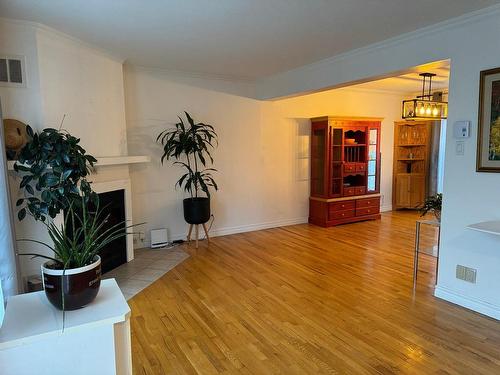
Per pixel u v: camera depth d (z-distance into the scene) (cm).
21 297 164
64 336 138
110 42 340
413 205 710
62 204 257
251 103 544
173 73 473
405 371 210
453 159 291
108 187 373
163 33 315
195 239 511
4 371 131
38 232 289
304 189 617
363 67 370
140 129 458
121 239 408
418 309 290
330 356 227
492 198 268
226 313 288
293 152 596
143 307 300
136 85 450
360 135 619
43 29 290
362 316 279
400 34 318
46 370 137
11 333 133
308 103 602
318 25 294
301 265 402
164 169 482
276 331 258
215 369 215
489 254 273
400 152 723
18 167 251
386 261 414
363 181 623
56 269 148
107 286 176
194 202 461
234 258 429
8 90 279
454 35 284
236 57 401
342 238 518
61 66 315
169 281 357
